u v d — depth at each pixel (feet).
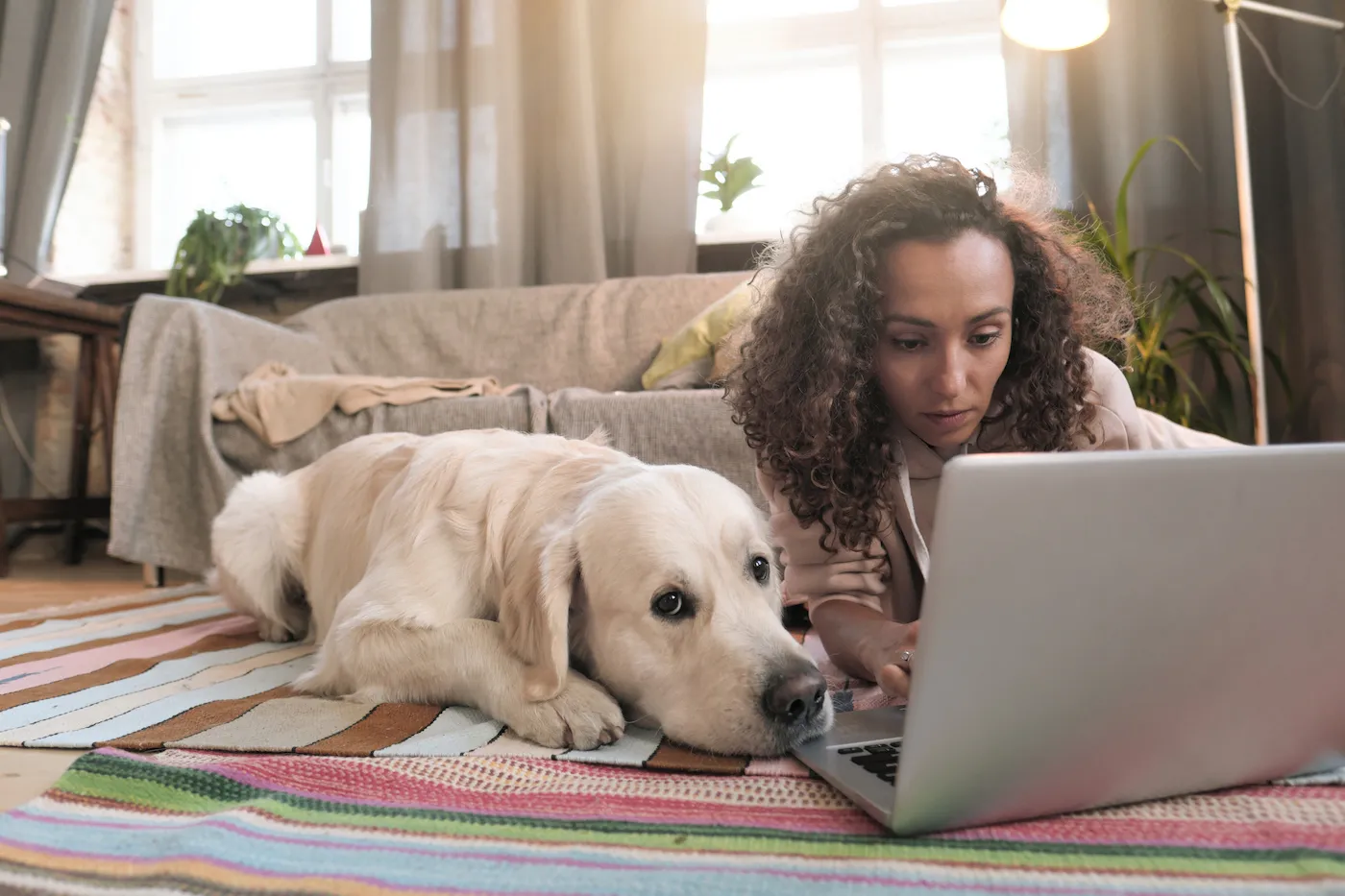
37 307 10.91
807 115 13.00
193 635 5.92
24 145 13.29
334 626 4.18
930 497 4.17
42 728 3.56
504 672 3.64
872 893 2.04
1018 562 2.00
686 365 9.04
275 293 13.53
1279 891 1.98
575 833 2.44
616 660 3.53
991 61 12.44
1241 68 10.22
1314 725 2.58
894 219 3.39
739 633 3.26
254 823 2.46
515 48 12.07
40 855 2.30
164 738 3.39
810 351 3.79
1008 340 3.47
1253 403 9.01
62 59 13.24
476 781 2.93
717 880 2.12
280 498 5.67
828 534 4.09
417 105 12.26
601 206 12.05
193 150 14.97
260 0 14.60
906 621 4.56
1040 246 3.77
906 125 12.66
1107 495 2.02
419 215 12.26
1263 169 10.18
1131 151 10.36
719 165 11.82
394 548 4.18
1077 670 2.16
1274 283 10.15
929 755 2.18
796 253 3.99
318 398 8.48
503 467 4.27
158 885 2.12
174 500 8.73
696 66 11.62
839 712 3.68
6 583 9.67
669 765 3.05
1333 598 2.34
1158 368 9.17
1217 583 2.19
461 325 10.98
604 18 12.03
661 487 3.59
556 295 10.96
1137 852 2.22
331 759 3.15
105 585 9.48
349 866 2.20
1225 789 2.67
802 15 12.84
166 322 8.80
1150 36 10.37
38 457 13.48
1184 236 10.31
